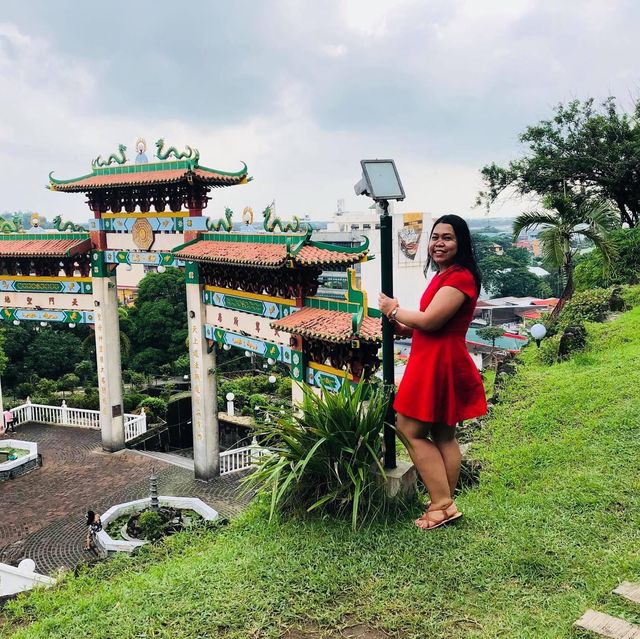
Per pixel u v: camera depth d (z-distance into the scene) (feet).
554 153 98.02
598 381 42.57
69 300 89.92
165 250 78.89
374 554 21.48
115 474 80.64
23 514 68.59
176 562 25.36
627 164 91.09
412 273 230.48
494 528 22.71
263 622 18.38
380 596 18.90
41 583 29.84
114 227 84.48
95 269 86.02
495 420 41.24
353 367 48.34
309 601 19.17
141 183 74.95
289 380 128.88
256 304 64.44
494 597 18.40
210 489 74.69
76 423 101.40
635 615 16.58
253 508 29.66
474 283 19.89
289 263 52.80
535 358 60.44
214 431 77.82
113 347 88.33
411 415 20.97
